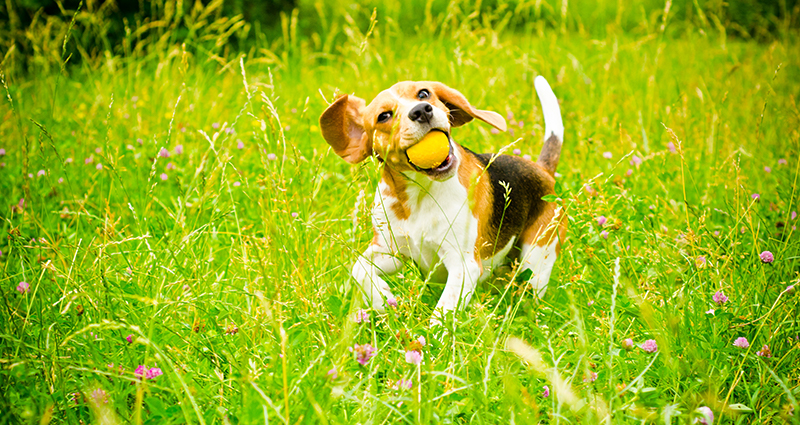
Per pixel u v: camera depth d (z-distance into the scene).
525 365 2.49
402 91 3.02
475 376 2.42
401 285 3.20
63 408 2.32
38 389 2.37
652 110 6.05
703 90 6.59
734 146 5.09
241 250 3.40
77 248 3.09
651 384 2.48
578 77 7.16
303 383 2.25
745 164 4.98
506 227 3.33
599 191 3.90
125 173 4.91
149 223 3.94
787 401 2.36
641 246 3.61
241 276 3.33
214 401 2.37
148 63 7.73
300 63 8.25
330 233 3.37
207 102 6.35
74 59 9.30
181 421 2.10
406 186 3.06
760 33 11.06
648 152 5.07
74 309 2.77
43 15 9.12
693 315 2.81
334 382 2.10
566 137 5.71
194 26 7.07
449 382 2.31
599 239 3.28
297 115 6.02
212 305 2.88
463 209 3.05
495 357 2.46
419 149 2.79
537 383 2.45
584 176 4.82
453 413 2.17
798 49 8.50
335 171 4.95
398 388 2.20
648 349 2.49
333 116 3.12
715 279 3.06
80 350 2.62
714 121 5.25
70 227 4.15
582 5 13.83
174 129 5.42
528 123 5.82
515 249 3.59
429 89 3.09
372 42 8.28
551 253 3.53
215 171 3.54
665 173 4.51
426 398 2.17
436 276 3.33
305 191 4.16
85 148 5.13
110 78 6.90
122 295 2.69
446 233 2.93
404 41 9.27
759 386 2.40
